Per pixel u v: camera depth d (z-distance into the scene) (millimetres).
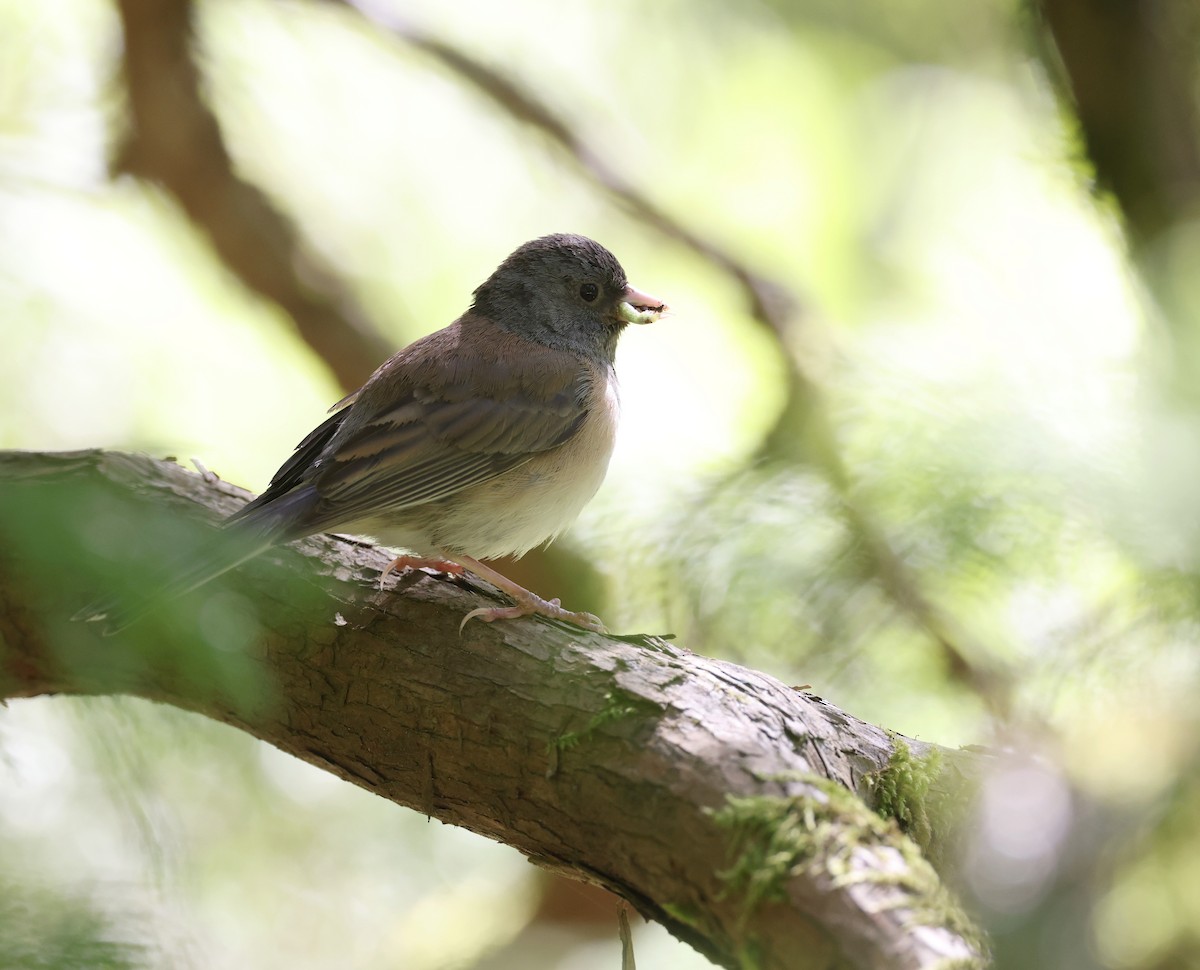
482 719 6035
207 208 11820
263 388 12219
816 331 9539
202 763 9578
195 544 6574
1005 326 6828
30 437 10867
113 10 11344
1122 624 5824
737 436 9164
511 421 7699
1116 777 4883
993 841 4930
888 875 4812
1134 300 6062
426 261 13047
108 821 8031
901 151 13312
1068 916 4707
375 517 7523
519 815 5895
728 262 10648
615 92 13492
